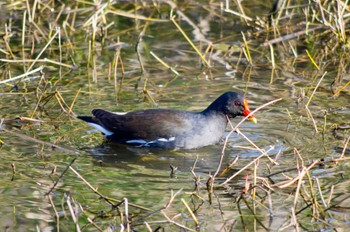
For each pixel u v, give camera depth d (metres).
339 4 18.06
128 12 20.92
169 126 13.16
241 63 17.50
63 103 14.79
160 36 19.33
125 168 11.96
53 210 10.16
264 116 14.22
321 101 14.90
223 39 18.98
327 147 12.64
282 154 12.42
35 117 14.06
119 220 9.83
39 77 16.42
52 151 12.55
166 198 10.64
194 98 15.08
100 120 13.34
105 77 16.48
